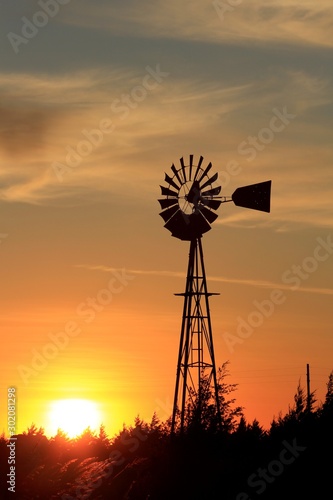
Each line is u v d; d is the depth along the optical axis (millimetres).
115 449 76438
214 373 66000
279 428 56781
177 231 67688
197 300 68062
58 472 69188
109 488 62406
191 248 68375
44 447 75688
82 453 77375
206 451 58094
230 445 58281
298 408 57750
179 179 68000
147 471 60719
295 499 52906
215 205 67625
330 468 53219
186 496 55656
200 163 68000
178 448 58625
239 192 67688
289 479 53562
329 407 56938
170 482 56781
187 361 67125
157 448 62719
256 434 59188
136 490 58219
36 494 67062
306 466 53500
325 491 52500
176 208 67750
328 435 54656
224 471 55625
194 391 62719
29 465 71875
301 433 55375
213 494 54906
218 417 60344
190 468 56906
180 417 62594
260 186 67688
